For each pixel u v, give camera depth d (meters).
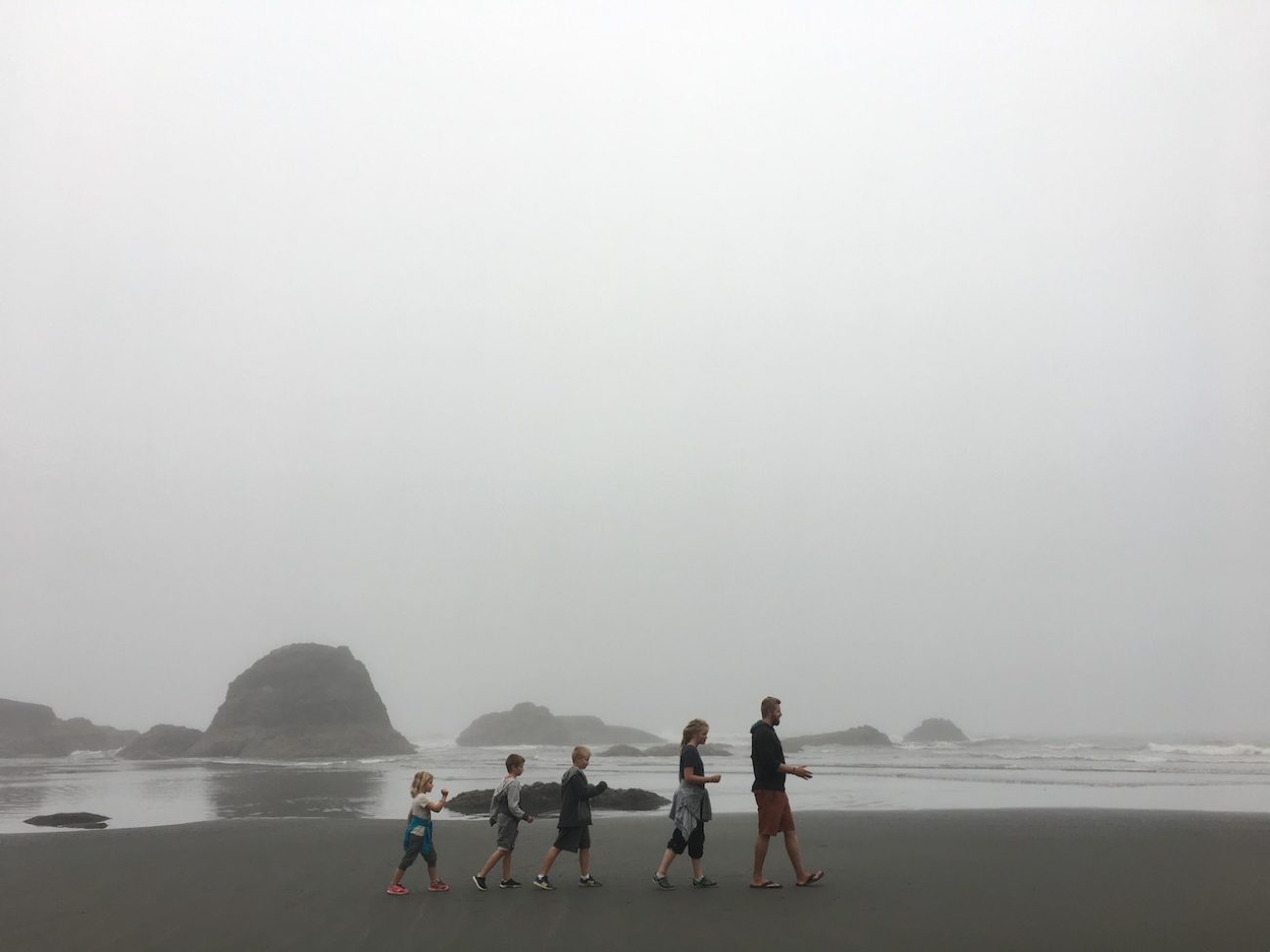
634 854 16.66
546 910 11.48
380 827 21.17
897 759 59.28
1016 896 12.16
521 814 13.23
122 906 12.07
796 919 10.84
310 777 43.31
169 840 19.14
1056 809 23.53
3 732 78.44
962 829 19.61
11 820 24.86
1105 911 11.24
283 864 15.73
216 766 56.31
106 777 45.28
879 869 14.55
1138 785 33.28
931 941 9.77
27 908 12.00
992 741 110.00
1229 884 13.09
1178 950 9.41
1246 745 76.50
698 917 10.98
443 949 9.65
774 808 12.97
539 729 105.25
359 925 10.80
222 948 9.79
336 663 73.12
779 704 13.51
